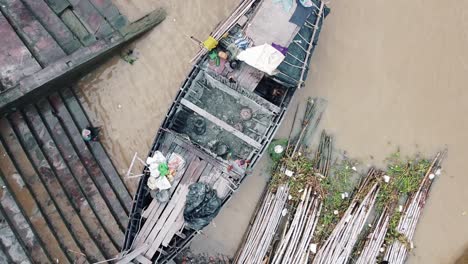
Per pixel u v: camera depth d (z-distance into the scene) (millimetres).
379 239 14211
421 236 14523
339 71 14422
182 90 12586
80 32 13633
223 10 14273
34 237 12031
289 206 14188
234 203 14383
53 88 13375
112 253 12938
